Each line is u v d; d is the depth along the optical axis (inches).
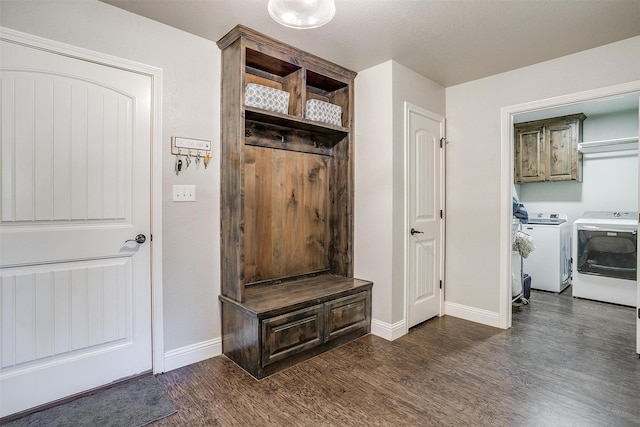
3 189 66.7
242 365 88.8
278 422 67.1
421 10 78.5
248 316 85.4
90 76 75.4
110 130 78.3
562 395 76.0
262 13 79.8
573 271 157.2
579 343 104.7
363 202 116.2
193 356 91.4
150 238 84.4
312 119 108.4
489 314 121.3
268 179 107.2
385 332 109.0
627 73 93.5
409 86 114.0
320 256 122.0
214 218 94.7
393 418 68.2
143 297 83.7
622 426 65.1
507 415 68.9
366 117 114.7
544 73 108.0
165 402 73.3
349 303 105.5
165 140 85.7
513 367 89.2
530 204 196.4
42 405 71.0
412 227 116.2
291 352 89.5
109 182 78.5
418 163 118.7
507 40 93.6
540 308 141.3
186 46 88.9
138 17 81.1
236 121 89.0
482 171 122.6
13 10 66.3
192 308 91.2
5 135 66.6
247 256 102.8
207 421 67.4
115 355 80.0
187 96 89.2
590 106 154.9
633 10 78.2
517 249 142.1
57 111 71.7
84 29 73.9
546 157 175.5
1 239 66.7
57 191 72.1
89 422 66.4
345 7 77.1
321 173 121.5
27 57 68.2
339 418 68.3
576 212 180.7
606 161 171.0
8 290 67.6
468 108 126.0
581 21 83.5
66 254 73.4
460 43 95.3
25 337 69.3
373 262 113.0
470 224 126.0
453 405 72.5
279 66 101.7
